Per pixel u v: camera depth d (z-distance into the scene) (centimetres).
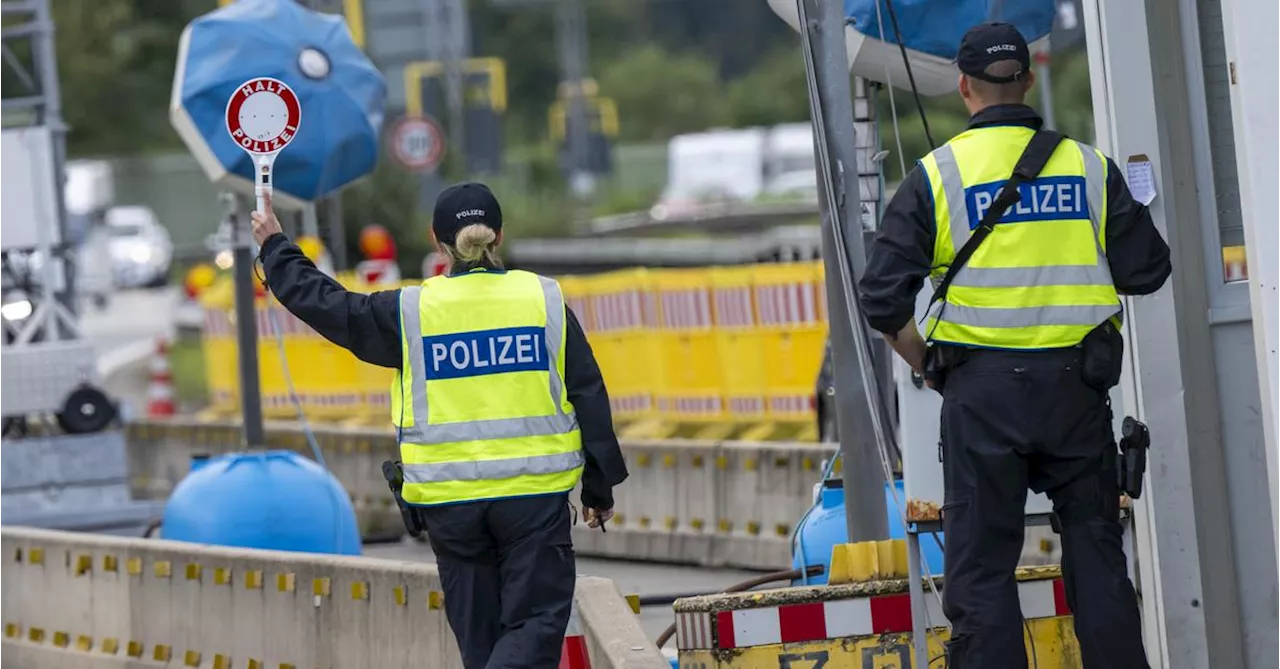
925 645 2300
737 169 18412
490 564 2375
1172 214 2512
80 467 5662
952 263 2158
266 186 2458
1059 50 4762
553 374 2352
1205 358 2517
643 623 3991
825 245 2714
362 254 12519
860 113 3056
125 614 3712
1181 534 2506
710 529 4841
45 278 5791
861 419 2720
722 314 6531
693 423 6681
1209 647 2509
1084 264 2153
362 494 5953
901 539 2655
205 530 4000
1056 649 2452
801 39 2689
